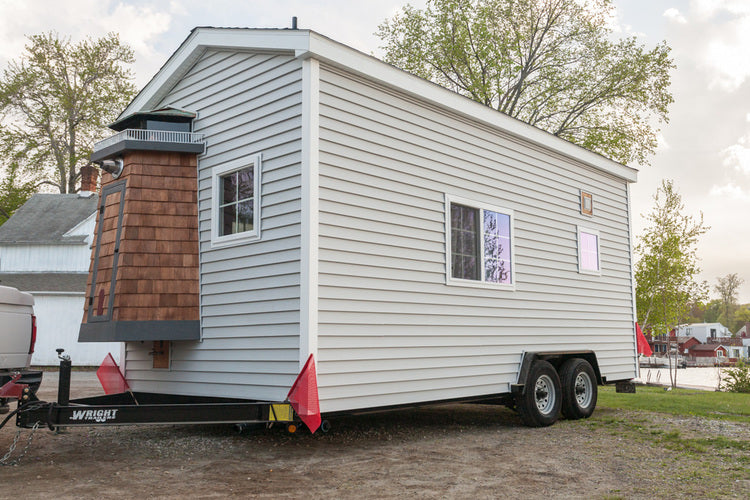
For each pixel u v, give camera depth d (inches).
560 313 394.3
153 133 300.2
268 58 280.4
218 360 283.6
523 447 279.1
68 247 1029.2
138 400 319.3
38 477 215.5
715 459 254.2
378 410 275.3
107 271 292.5
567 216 413.4
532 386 343.0
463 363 317.1
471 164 339.6
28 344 290.4
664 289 787.4
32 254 1030.4
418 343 293.4
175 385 304.2
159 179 298.4
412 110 306.7
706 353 2861.7
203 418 237.6
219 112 302.0
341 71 272.7
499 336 343.0
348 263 264.5
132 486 203.6
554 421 352.2
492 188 352.2
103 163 304.5
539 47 1016.2
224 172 294.2
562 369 374.3
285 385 251.9
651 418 375.6
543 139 390.3
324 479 215.6
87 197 1142.3
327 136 262.5
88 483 207.2
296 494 195.9
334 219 260.7
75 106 1416.1
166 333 285.0
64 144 1422.2
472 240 336.5
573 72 987.9
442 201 318.3
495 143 358.9
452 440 297.3
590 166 442.0
